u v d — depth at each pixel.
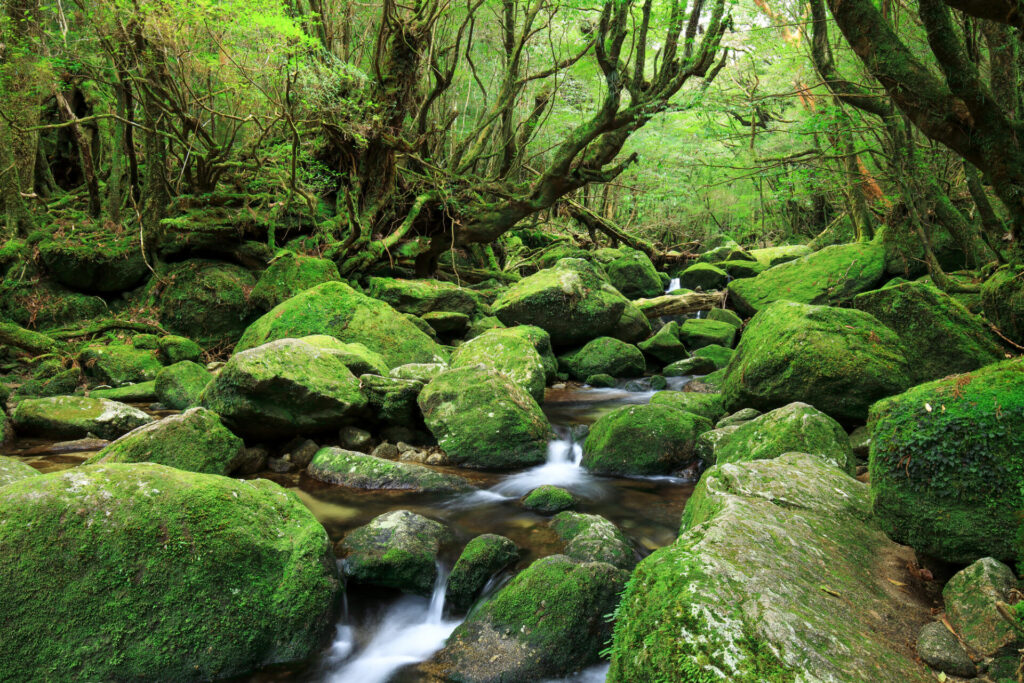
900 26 7.59
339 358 7.34
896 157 7.93
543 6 11.67
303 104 11.42
